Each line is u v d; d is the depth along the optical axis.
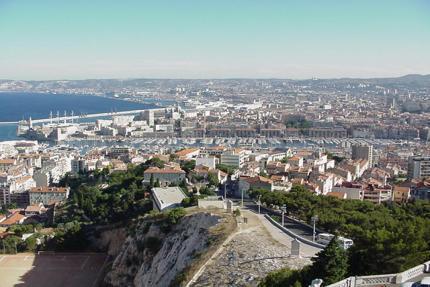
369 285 99.75
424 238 139.75
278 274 125.00
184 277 159.38
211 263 165.38
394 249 118.00
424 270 106.31
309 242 181.25
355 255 122.50
